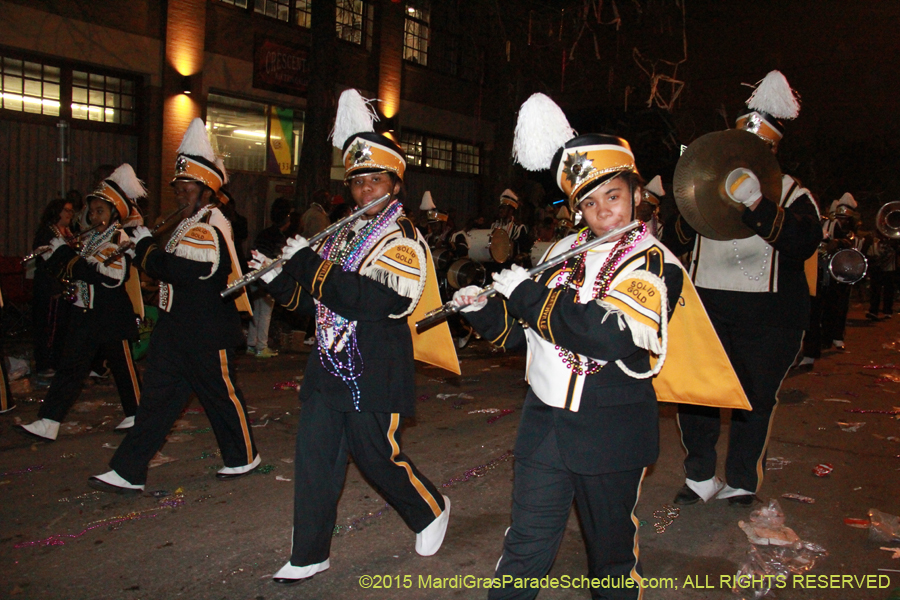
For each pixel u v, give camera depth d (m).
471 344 10.00
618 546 2.45
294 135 14.39
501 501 4.23
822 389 7.37
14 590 3.12
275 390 6.84
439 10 17.03
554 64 17.52
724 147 3.63
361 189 3.18
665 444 5.38
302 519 3.12
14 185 10.56
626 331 2.25
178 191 4.19
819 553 3.58
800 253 3.61
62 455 4.86
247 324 9.52
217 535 3.69
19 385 6.72
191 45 12.09
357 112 3.23
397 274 2.95
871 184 16.50
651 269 2.33
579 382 2.39
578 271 2.50
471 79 18.11
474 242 9.12
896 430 5.79
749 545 3.69
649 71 17.50
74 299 5.01
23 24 10.23
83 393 6.55
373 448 3.16
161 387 4.07
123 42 11.34
